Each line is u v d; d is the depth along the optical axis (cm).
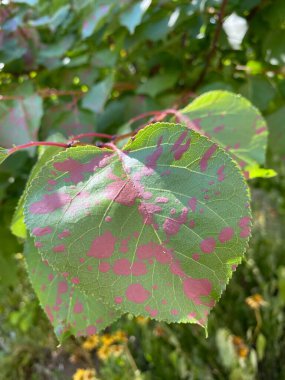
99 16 26
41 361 52
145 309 10
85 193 10
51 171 11
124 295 10
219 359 43
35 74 30
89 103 26
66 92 27
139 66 34
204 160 10
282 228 64
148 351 44
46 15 32
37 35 29
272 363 45
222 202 10
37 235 10
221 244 9
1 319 57
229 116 17
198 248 9
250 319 49
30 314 50
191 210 10
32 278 14
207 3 27
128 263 10
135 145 11
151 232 10
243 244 9
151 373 44
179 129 11
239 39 32
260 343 41
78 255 10
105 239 10
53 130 26
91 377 42
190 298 9
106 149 11
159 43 31
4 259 28
